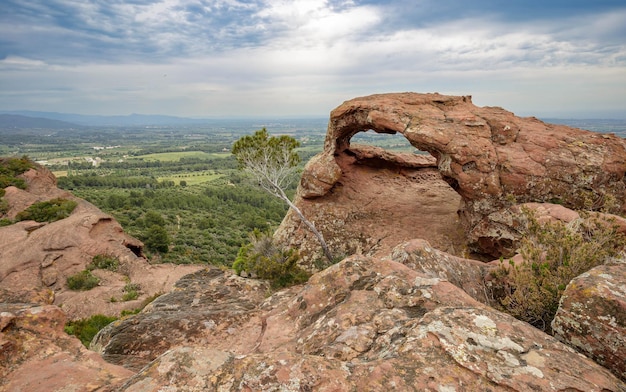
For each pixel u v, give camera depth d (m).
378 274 6.36
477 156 13.42
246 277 14.36
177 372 3.69
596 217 7.49
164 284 26.88
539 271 6.39
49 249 28.33
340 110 17.98
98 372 4.48
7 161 47.78
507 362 3.73
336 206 18.47
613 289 4.44
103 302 23.06
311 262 16.56
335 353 4.42
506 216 12.63
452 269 7.71
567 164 12.90
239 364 3.78
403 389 3.41
